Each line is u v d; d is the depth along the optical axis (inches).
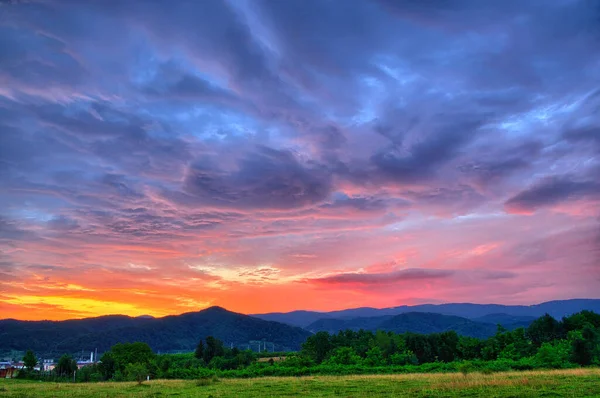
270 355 6240.2
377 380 1717.5
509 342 3486.7
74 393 1513.3
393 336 4087.1
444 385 1315.2
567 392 1108.5
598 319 4003.4
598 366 2409.0
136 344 4242.1
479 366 2554.1
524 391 1146.0
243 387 1612.9
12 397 1396.4
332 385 1556.3
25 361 4018.2
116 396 1376.7
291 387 1541.6
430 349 3786.9
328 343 4288.9
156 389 1635.1
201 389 1571.1
